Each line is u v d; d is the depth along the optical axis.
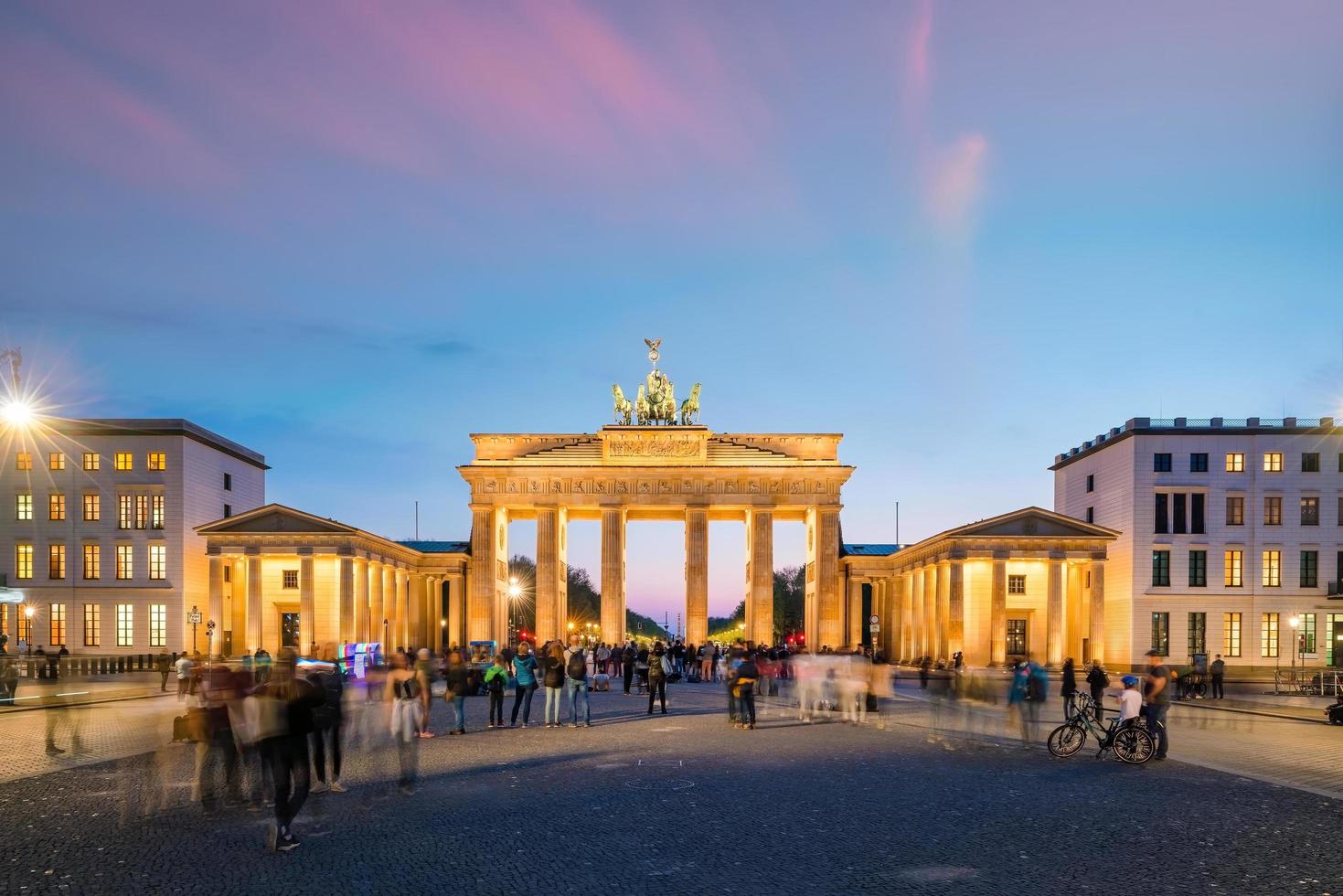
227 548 102.94
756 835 21.17
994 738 38.94
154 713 47.91
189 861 18.92
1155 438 101.56
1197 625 99.94
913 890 17.30
